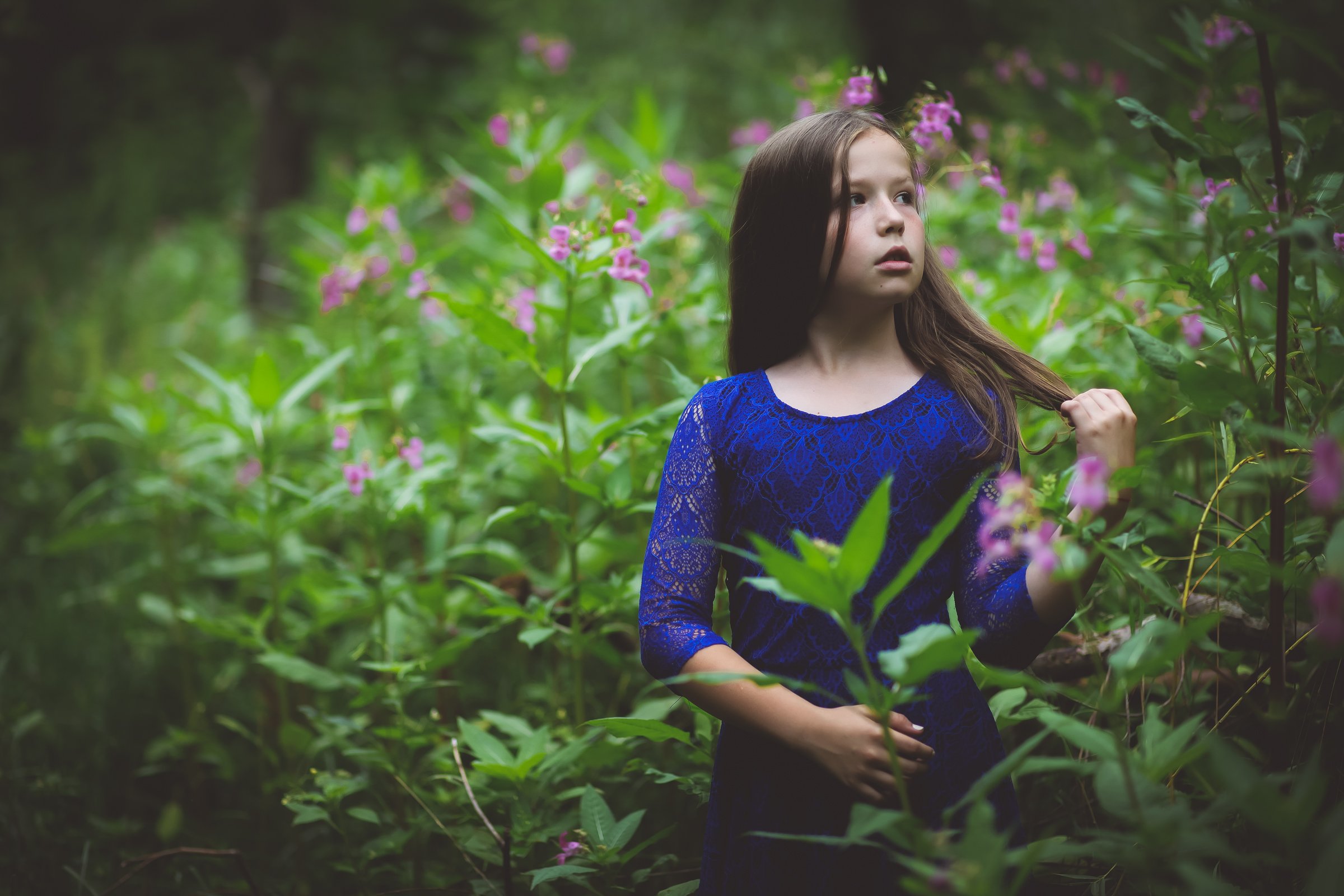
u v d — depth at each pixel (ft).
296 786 7.06
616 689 8.48
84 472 13.94
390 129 28.55
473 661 9.46
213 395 12.26
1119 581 5.90
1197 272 4.89
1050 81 11.96
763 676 3.76
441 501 8.75
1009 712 5.69
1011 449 4.90
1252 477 6.57
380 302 9.72
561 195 9.09
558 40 13.41
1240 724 5.28
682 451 5.03
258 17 28.73
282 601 8.64
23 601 11.83
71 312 20.98
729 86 18.43
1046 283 8.59
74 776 8.43
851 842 3.51
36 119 38.27
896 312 5.29
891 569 4.60
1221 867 4.72
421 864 6.85
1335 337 4.79
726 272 7.98
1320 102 7.75
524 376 11.85
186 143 35.06
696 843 6.89
